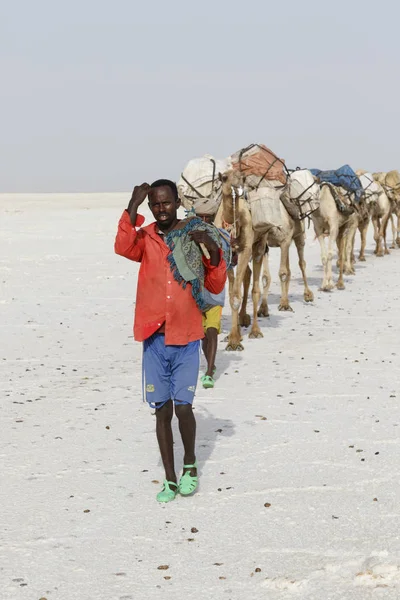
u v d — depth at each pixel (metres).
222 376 9.71
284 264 14.92
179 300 5.72
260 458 6.63
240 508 5.58
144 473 6.33
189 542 5.04
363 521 5.29
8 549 4.96
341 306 15.58
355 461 6.51
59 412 8.12
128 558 4.83
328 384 9.21
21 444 7.08
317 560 4.72
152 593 4.39
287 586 4.39
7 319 13.90
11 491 5.95
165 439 5.91
